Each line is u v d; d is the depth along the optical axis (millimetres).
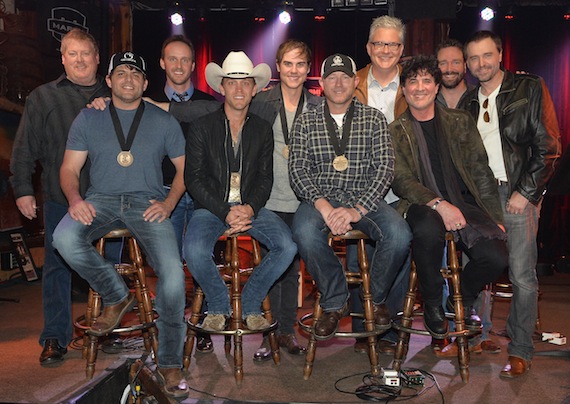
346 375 3312
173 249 3139
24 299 5504
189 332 3332
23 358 3594
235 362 3152
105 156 3258
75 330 4203
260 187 3338
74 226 3117
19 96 6633
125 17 9227
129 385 2793
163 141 3354
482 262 3137
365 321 3213
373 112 3348
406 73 3287
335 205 3301
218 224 3266
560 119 10039
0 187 5090
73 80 3598
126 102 3270
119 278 3184
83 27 7941
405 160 3373
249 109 3709
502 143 3355
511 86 3354
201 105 3791
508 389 3074
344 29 10234
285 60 3627
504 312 5012
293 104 3752
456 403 2889
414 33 8875
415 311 3697
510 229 3340
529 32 9977
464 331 3150
